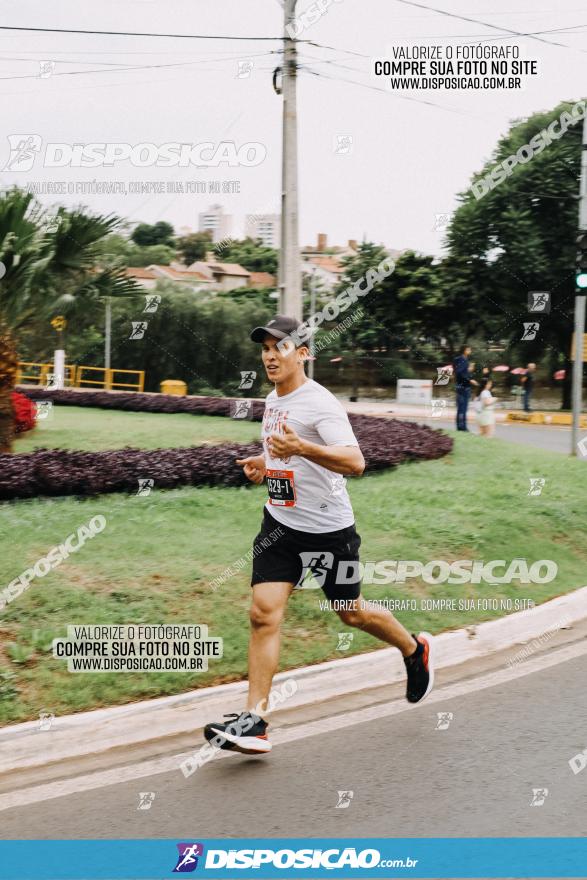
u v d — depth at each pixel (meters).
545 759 4.23
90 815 3.68
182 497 8.67
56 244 10.83
